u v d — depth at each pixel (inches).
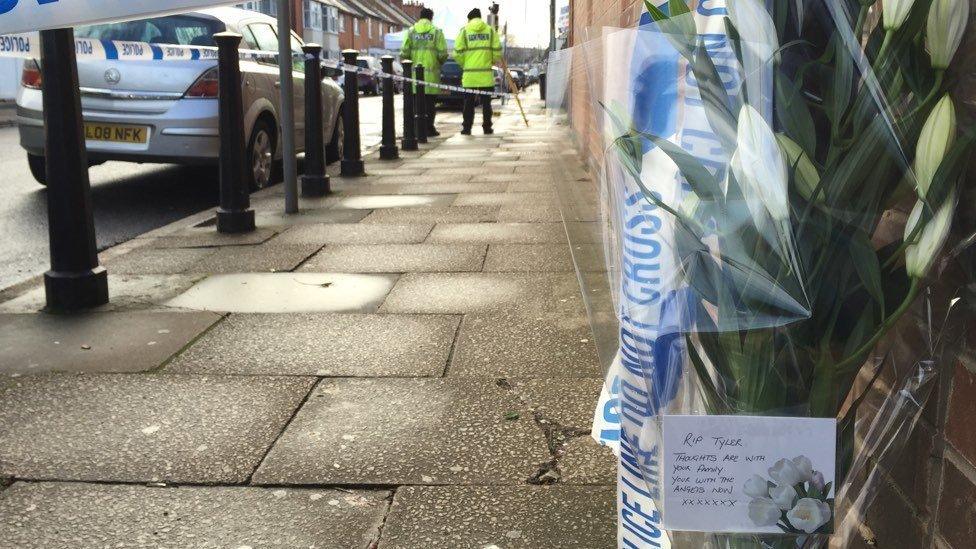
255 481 90.0
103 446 98.0
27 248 222.2
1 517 82.6
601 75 52.7
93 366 123.8
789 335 44.7
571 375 119.8
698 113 44.6
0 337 136.8
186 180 345.4
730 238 43.6
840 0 41.3
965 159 42.4
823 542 49.3
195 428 103.0
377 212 257.6
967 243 45.1
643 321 49.5
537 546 78.2
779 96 42.4
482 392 114.1
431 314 150.1
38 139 280.8
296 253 200.4
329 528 81.2
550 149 73.5
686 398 50.0
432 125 568.7
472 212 255.3
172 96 266.4
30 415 106.6
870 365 52.7
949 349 50.5
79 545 77.9
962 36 42.1
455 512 84.1
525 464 93.7
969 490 48.3
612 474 91.2
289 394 113.7
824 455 45.8
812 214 43.0
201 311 152.4
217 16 293.3
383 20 2874.0
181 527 81.2
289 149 252.2
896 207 47.4
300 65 350.6
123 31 280.1
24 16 100.3
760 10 41.6
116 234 241.8
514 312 150.5
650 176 46.6
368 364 125.2
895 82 41.9
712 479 46.6
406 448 97.7
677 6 43.2
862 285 44.3
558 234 218.7
